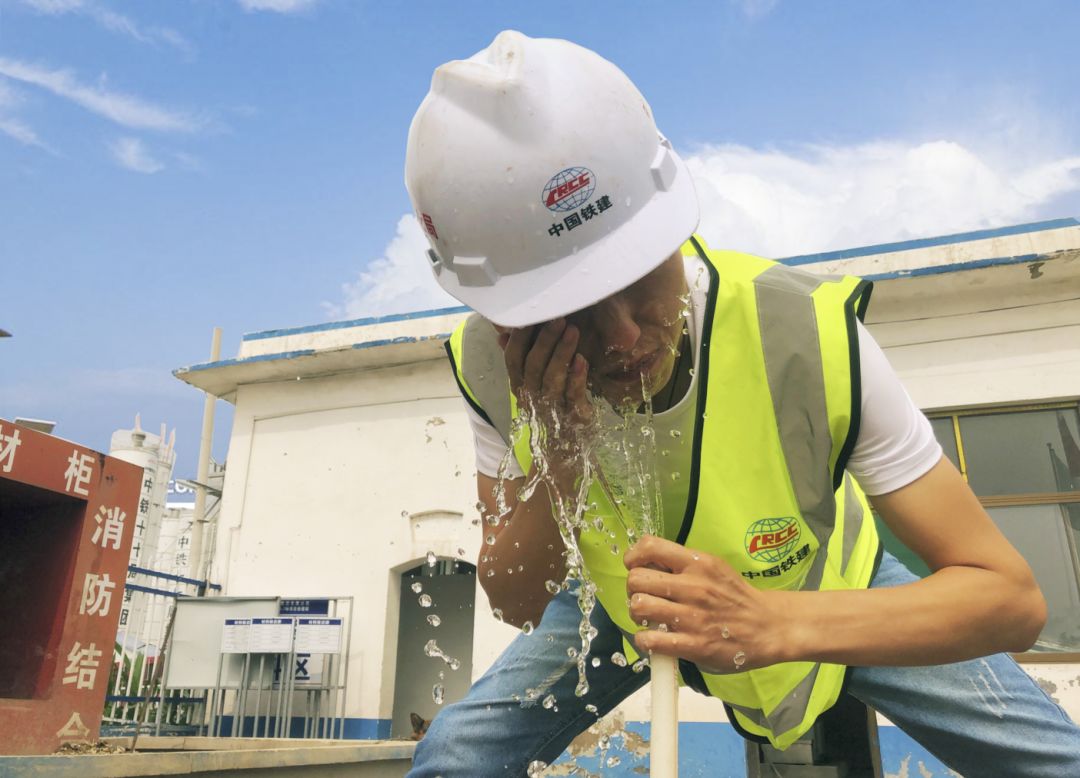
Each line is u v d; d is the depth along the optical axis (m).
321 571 8.36
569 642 2.05
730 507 1.62
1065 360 6.74
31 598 3.24
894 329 7.15
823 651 1.29
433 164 1.44
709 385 1.57
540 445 1.52
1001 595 1.36
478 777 2.01
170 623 7.97
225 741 4.44
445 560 9.44
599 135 1.40
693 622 1.27
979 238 7.18
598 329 1.43
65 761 2.15
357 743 4.38
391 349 8.46
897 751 6.11
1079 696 5.98
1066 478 6.56
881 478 1.48
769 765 6.63
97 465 3.36
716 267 1.62
